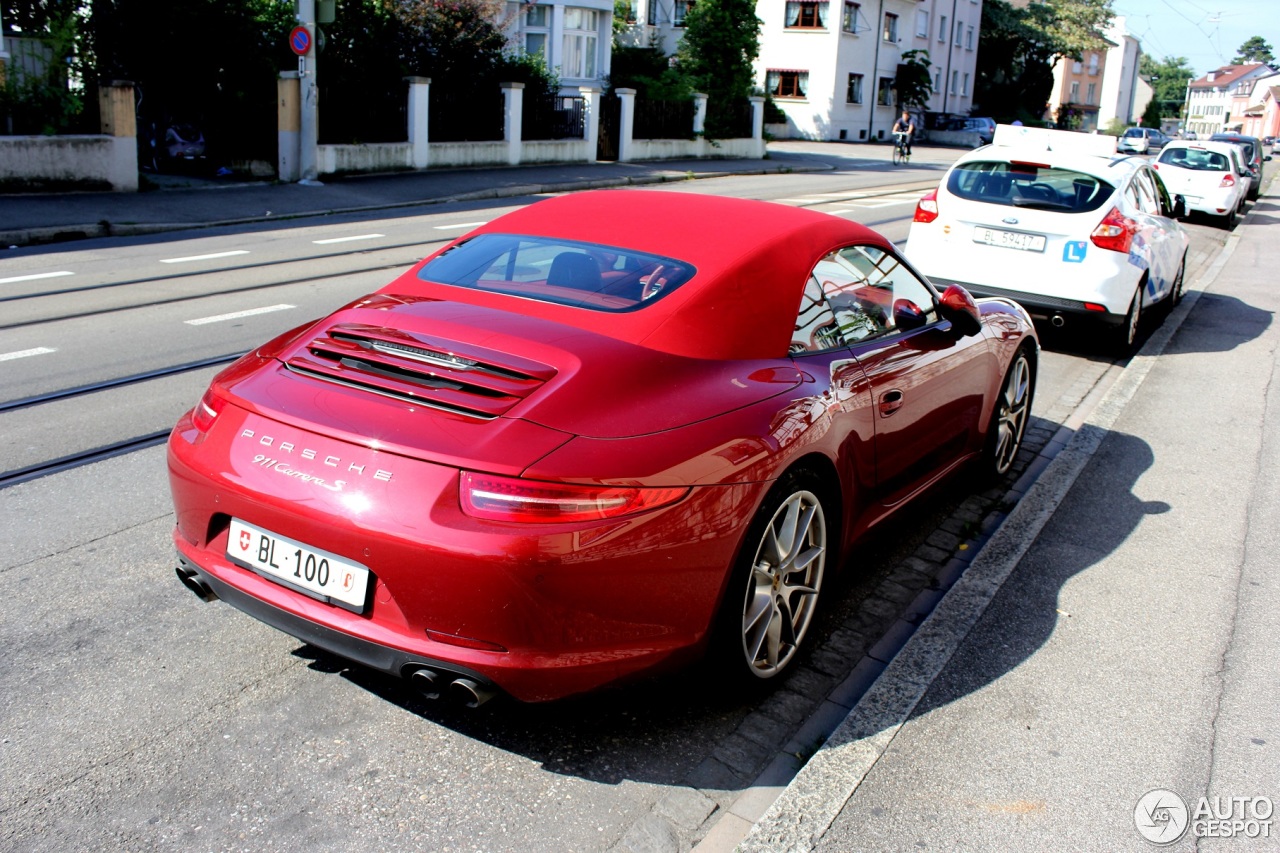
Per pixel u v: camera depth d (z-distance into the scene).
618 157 28.08
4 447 5.38
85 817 2.70
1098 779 3.07
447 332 3.20
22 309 8.65
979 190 8.81
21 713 3.12
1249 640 3.98
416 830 2.71
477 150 23.05
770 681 3.47
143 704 3.21
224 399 3.15
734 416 3.11
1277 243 19.42
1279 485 5.79
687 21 32.66
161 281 10.13
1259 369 8.67
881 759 3.10
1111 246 8.35
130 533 4.43
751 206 4.19
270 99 18.95
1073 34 67.69
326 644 2.85
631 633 2.84
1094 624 4.06
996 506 5.35
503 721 3.24
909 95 56.06
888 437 3.99
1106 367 8.64
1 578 3.96
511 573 2.61
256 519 2.92
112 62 17.39
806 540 3.55
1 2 16.00
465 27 22.56
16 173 15.06
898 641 3.93
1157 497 5.53
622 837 2.74
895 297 4.39
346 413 2.91
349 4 20.06
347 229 14.61
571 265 3.63
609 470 2.75
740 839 2.77
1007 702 3.46
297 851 2.62
